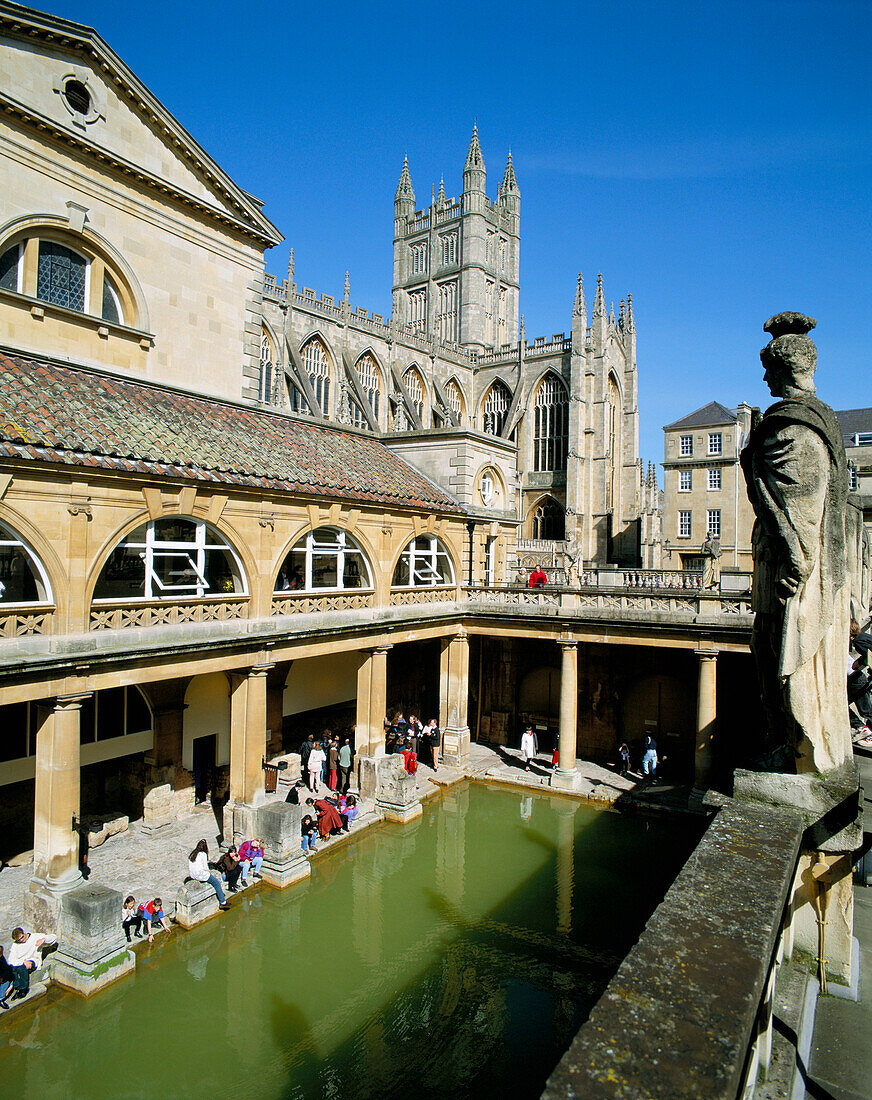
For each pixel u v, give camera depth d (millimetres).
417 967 17375
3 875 20188
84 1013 15055
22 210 21391
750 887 5039
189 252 26453
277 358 55250
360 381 65125
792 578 6344
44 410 17953
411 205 101312
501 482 37438
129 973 16172
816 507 6227
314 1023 15281
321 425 31094
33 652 16172
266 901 19859
